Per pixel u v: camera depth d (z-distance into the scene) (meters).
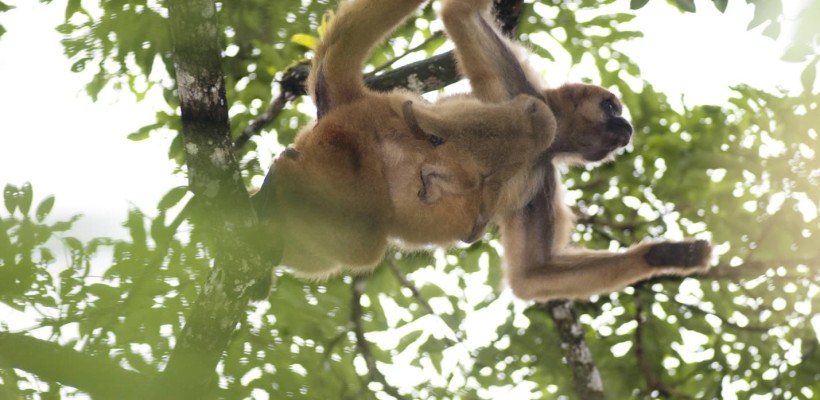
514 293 13.34
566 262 13.20
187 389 9.42
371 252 11.09
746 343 17.05
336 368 13.39
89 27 14.03
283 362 10.68
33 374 9.45
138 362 9.79
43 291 9.76
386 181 11.07
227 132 9.52
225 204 9.38
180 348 9.47
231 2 15.27
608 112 13.85
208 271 9.84
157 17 13.97
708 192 17.38
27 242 9.66
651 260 12.49
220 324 9.48
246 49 16.36
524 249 13.39
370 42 11.02
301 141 10.84
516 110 11.65
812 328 16.48
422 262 16.80
